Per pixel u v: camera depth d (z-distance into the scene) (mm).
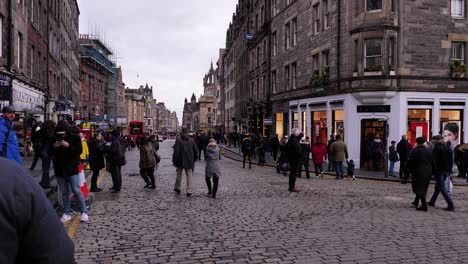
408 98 23344
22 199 1832
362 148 24125
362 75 23766
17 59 22031
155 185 14539
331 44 26828
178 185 13219
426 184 10516
